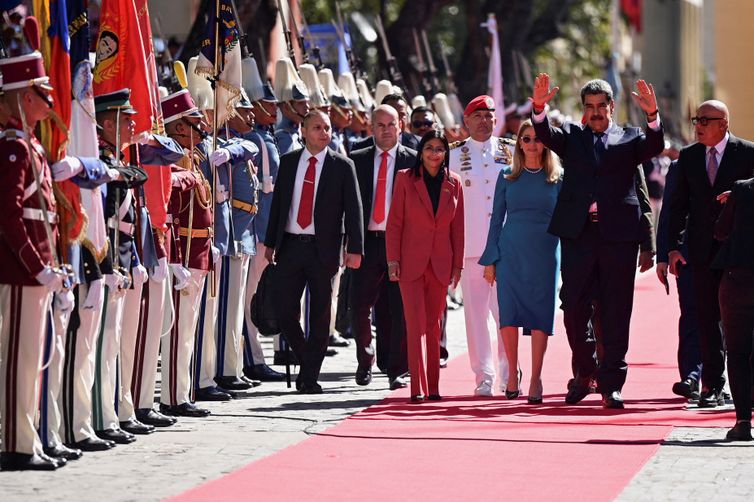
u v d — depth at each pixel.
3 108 19.47
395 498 18.44
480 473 20.00
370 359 29.44
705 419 24.45
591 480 19.56
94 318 21.38
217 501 18.11
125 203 21.94
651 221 26.16
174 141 23.67
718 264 22.38
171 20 53.84
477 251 28.31
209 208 25.70
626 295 25.81
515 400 27.19
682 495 18.62
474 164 28.80
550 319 26.75
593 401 26.91
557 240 26.98
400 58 66.81
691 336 27.08
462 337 39.00
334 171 28.03
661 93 124.94
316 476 19.72
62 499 18.03
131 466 20.27
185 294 25.17
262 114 30.41
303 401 27.03
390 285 28.73
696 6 183.50
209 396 27.14
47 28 20.22
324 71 36.47
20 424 19.81
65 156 20.22
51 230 19.64
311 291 28.11
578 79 111.38
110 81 22.64
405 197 26.86
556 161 27.05
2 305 19.73
